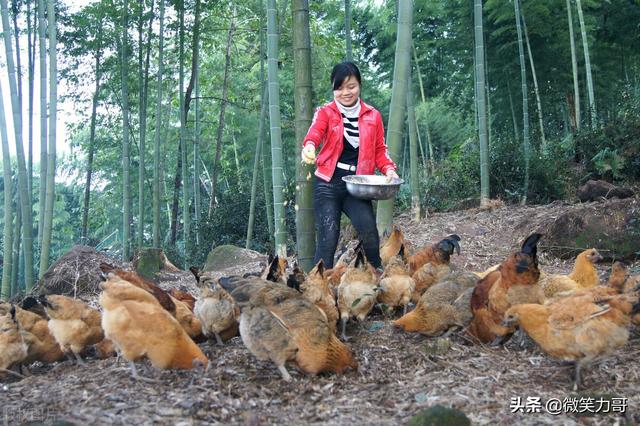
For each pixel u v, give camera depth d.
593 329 3.76
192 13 14.13
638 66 17.45
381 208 7.87
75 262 9.00
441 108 20.59
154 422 3.38
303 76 6.07
